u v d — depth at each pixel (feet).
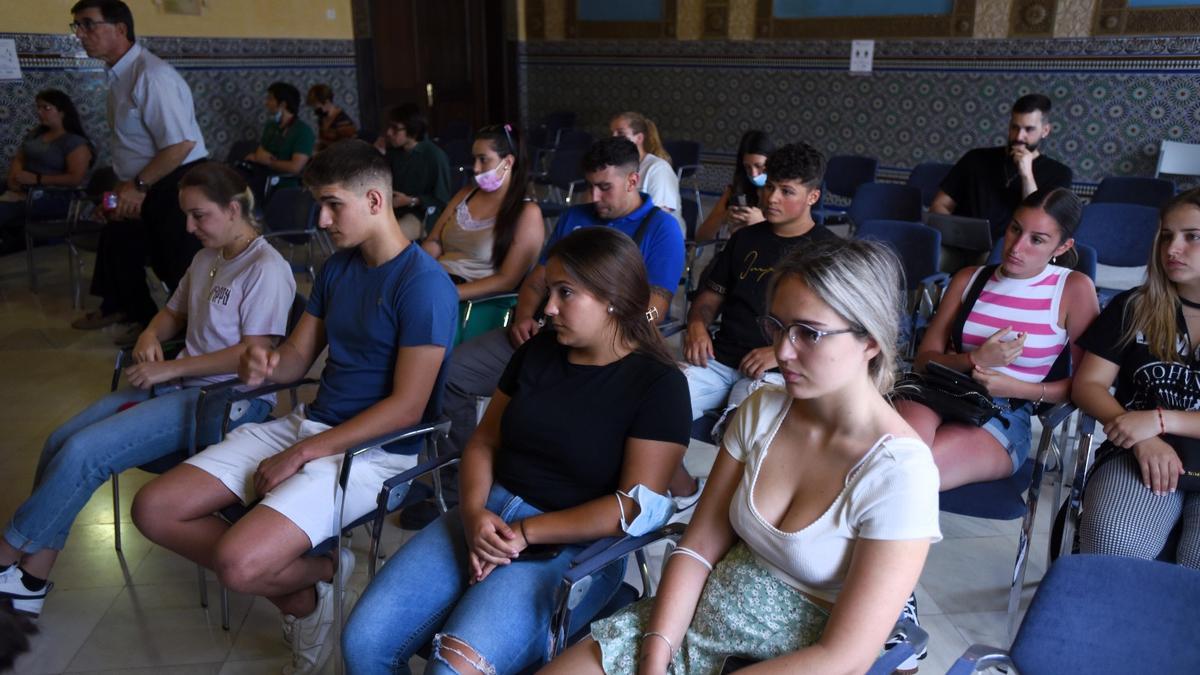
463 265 10.02
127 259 13.55
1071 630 3.96
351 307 6.51
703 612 4.39
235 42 22.06
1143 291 6.45
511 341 8.77
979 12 19.01
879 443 3.93
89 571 7.81
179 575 7.78
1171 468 5.92
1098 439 9.45
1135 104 17.57
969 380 6.77
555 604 4.61
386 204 6.33
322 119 21.11
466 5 26.58
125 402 7.57
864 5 20.67
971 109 19.69
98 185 15.20
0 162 18.86
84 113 19.97
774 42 22.36
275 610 7.29
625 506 5.06
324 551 6.20
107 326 14.26
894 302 3.97
